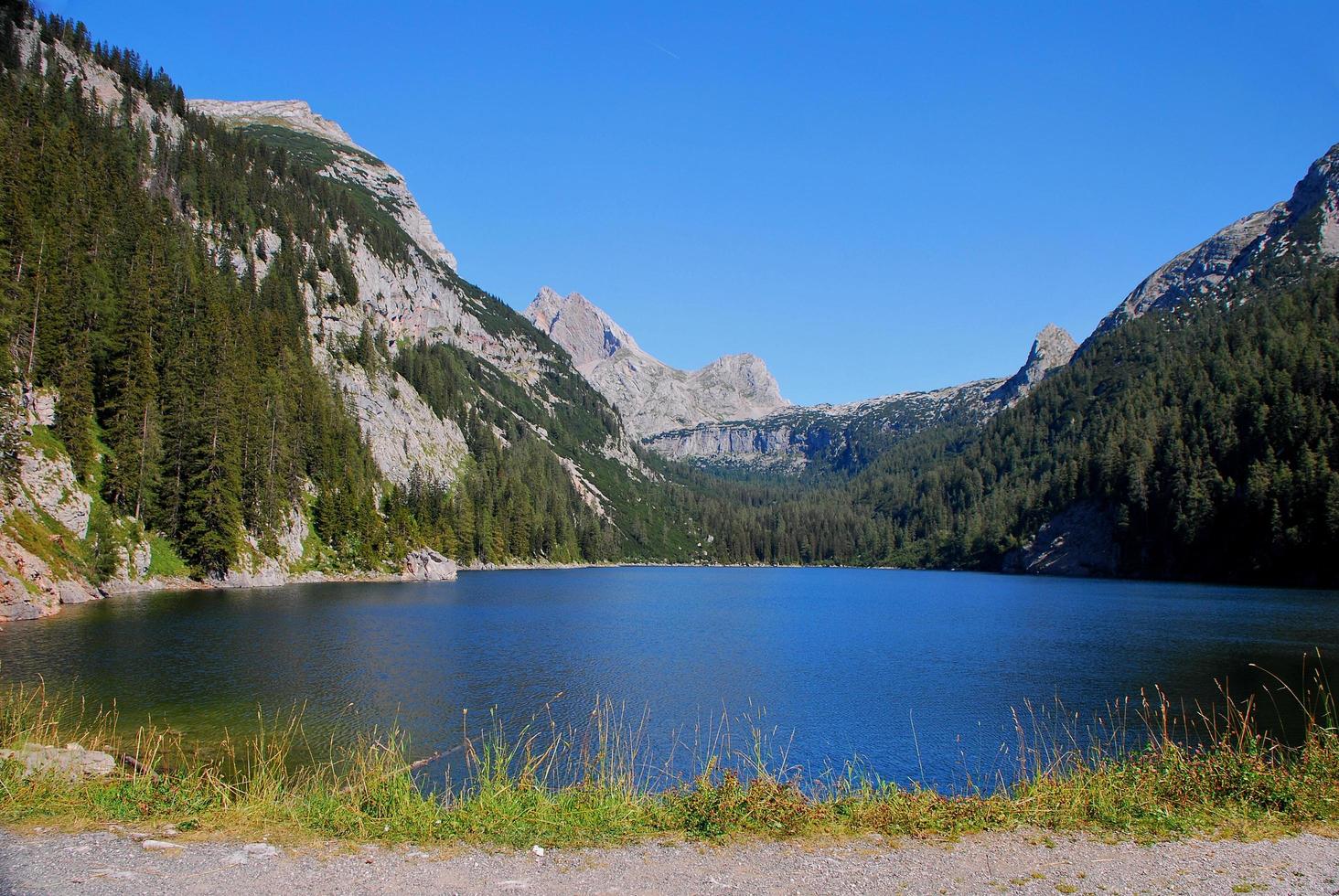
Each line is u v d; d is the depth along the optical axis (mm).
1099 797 16172
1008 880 12344
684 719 36812
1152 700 40750
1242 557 140500
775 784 16172
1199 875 12656
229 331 117500
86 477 82250
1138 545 165125
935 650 60219
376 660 49594
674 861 12945
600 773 18156
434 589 113750
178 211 159375
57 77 160750
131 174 142750
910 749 31766
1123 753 29953
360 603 86000
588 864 12742
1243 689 43344
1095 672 49688
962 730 34906
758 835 14367
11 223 92688
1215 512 147000
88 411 84438
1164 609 92000
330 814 14781
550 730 33938
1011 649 60406
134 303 94375
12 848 12664
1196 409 182750
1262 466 140875
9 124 119125
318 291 175250
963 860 13219
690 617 87375
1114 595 115875
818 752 31172
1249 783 16750
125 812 14617
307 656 49594
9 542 65375
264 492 106875
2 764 16938
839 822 15117
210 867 12148
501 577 154625
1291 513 131250
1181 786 16984
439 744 30938
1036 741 32844
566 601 104062
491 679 45156
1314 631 69000
